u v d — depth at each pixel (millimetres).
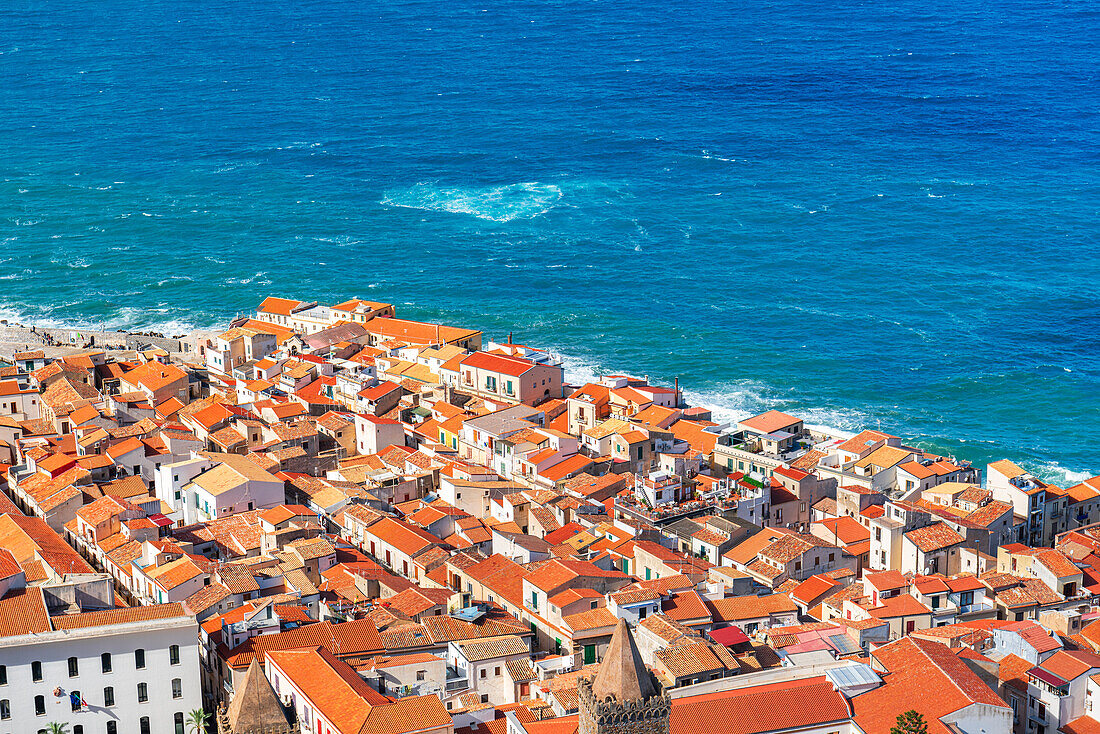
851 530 192000
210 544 176625
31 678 129000
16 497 195750
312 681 124875
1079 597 166000
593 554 178125
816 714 121500
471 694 133500
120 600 161250
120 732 133000
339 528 193750
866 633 147125
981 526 186000
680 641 140000
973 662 136500
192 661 134500
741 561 177500
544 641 153250
